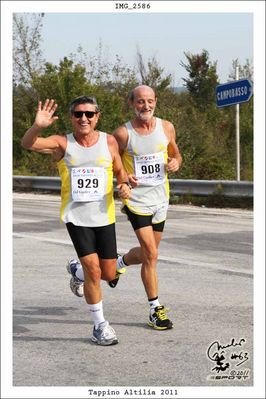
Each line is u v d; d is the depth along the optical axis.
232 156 26.48
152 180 7.82
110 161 7.20
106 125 28.58
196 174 23.45
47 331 7.59
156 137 7.79
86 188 7.11
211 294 9.01
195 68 45.56
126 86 31.12
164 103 27.41
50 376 6.21
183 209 18.61
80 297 9.08
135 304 8.64
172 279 9.82
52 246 12.67
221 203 19.14
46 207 19.45
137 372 6.30
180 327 7.65
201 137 25.92
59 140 7.13
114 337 7.09
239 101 18.77
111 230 7.25
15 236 13.89
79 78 28.81
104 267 7.33
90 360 6.64
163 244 12.72
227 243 12.82
